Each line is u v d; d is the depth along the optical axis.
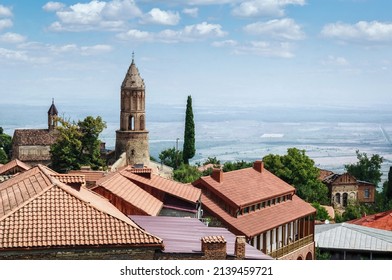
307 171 122.69
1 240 33.28
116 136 155.25
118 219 36.44
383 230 78.50
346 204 166.25
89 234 35.00
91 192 49.78
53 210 35.91
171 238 41.38
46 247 33.66
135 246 35.34
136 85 153.88
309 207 82.50
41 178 42.44
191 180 127.81
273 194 77.25
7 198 39.91
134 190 55.94
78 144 139.00
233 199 70.38
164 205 58.66
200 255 36.75
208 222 63.06
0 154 183.62
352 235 73.12
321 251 72.31
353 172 185.50
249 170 81.44
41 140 173.88
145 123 156.38
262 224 71.19
